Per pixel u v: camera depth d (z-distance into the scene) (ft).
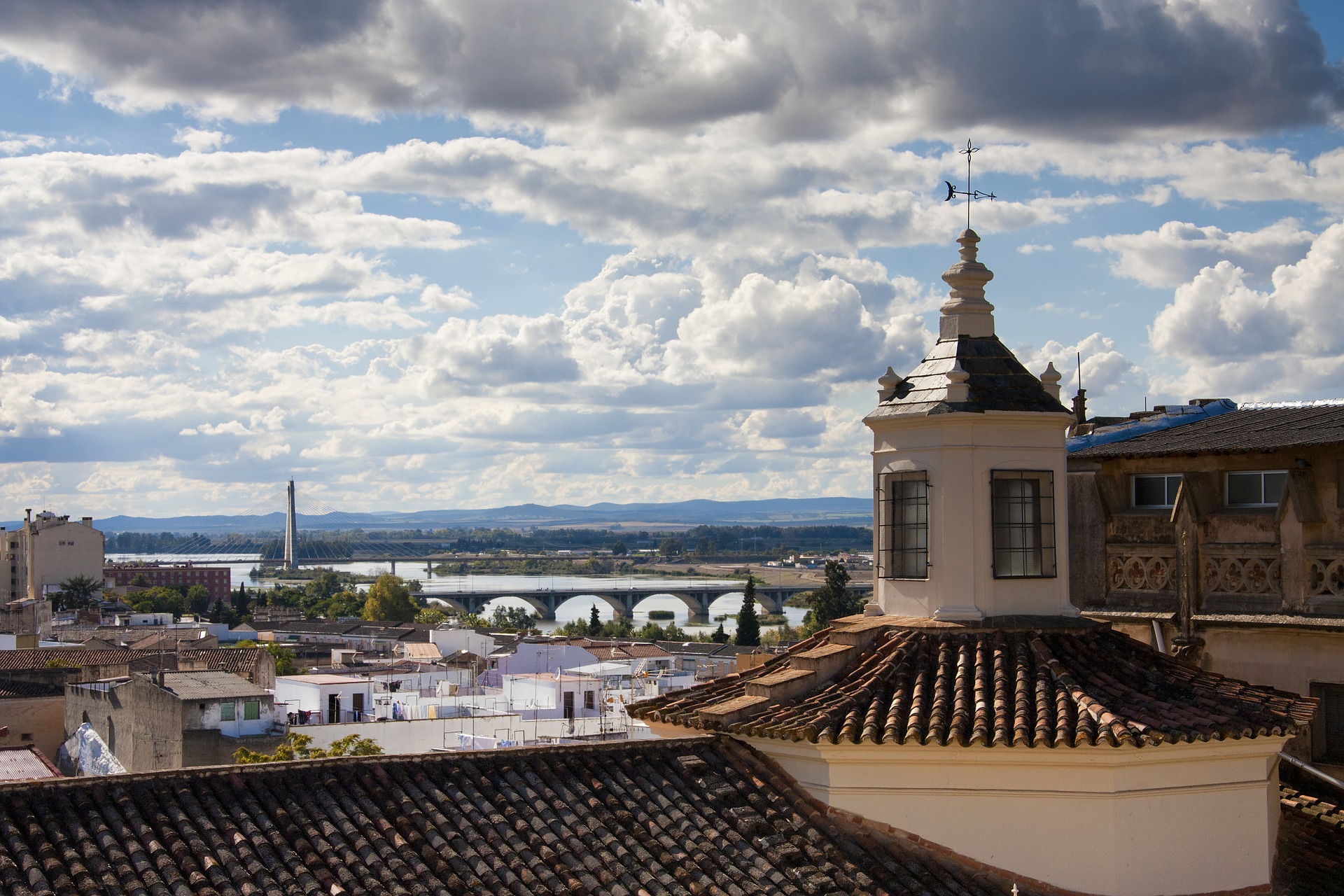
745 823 51.03
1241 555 68.59
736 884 48.01
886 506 61.26
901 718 52.31
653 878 47.24
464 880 44.78
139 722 219.82
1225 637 69.00
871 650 57.98
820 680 57.11
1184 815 52.21
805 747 52.85
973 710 52.47
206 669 298.56
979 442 58.54
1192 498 69.92
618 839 48.88
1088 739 49.55
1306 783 66.03
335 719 257.75
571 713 254.47
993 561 58.59
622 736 214.07
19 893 39.17
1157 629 71.10
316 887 42.57
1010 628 57.00
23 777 142.92
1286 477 68.23
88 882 40.27
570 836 48.29
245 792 46.11
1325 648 65.26
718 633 638.12
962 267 62.44
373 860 44.39
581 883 45.85
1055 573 59.52
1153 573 72.64
